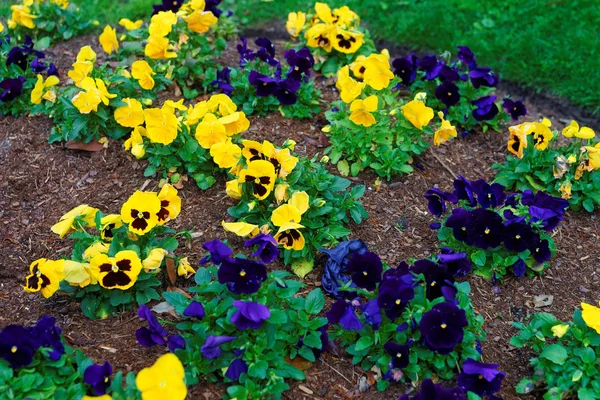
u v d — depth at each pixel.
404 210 1.48
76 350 1.15
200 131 1.40
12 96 1.64
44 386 1.09
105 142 1.56
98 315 1.24
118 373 1.05
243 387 1.11
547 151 1.54
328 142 1.61
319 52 1.83
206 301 1.21
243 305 1.12
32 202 1.47
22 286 1.31
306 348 1.17
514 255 1.35
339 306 1.17
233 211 1.38
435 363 1.16
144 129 1.47
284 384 1.12
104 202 1.46
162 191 1.27
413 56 1.71
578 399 1.16
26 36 1.80
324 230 1.35
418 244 1.41
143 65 1.58
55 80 1.60
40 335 1.12
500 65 2.01
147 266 1.23
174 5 1.85
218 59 1.88
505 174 1.56
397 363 1.15
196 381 1.12
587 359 1.16
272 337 1.16
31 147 1.58
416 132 1.55
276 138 1.61
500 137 1.72
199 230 1.40
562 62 1.96
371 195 1.50
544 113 1.89
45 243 1.39
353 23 1.91
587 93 1.89
